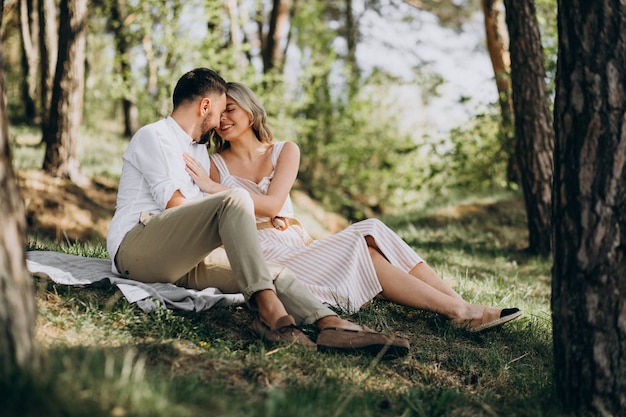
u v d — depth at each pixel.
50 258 4.09
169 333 3.53
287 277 3.75
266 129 4.52
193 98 4.19
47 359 2.56
